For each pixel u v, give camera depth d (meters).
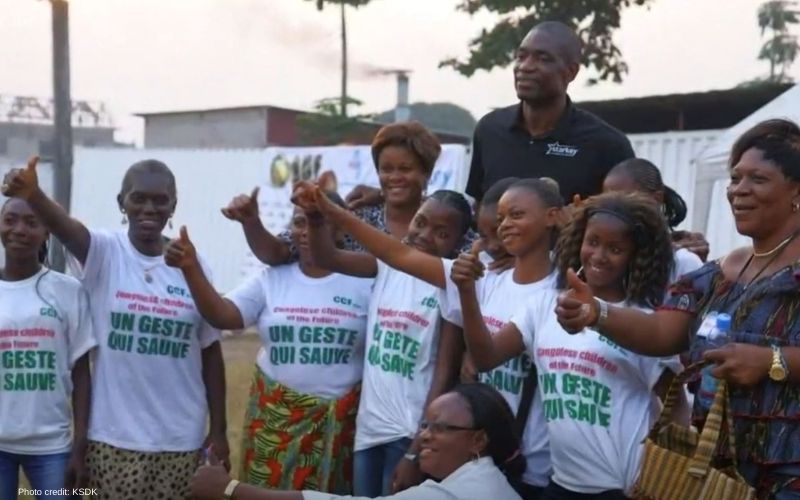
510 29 18.00
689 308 3.11
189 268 4.11
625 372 3.45
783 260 2.86
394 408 4.02
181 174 17.28
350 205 4.86
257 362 4.47
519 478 3.64
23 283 4.39
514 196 3.80
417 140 4.32
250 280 4.49
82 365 4.41
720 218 10.34
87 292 4.42
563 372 3.50
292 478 4.25
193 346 4.43
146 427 4.30
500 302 3.87
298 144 27.00
